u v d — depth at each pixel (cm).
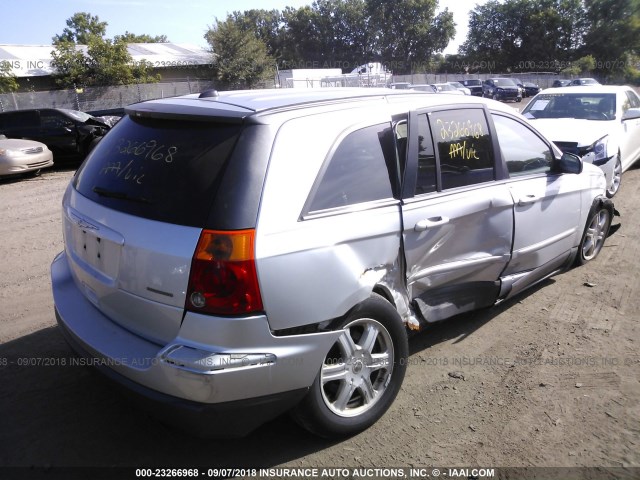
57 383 361
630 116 870
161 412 260
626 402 340
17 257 634
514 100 3922
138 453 297
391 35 7812
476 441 307
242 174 262
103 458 293
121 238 275
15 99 2752
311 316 272
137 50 4031
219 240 251
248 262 252
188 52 4219
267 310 258
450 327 443
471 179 384
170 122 303
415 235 335
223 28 3797
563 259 503
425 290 361
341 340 298
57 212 875
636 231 681
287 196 271
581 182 500
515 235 414
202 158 273
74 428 317
